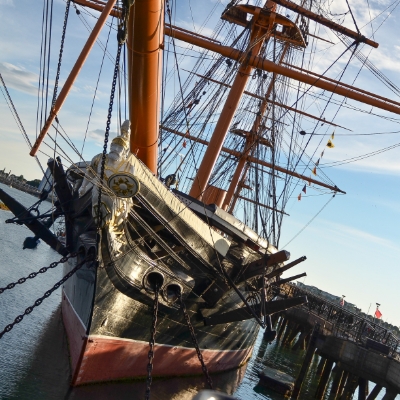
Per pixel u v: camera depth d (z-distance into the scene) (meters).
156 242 14.43
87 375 13.51
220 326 18.38
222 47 20.28
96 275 12.50
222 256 15.97
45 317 21.27
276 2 21.45
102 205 11.93
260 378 22.41
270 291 23.28
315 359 41.12
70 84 7.77
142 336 14.86
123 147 11.84
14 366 13.91
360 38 19.31
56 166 15.23
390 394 19.66
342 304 46.81
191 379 18.23
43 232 16.11
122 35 8.80
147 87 11.39
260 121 29.44
